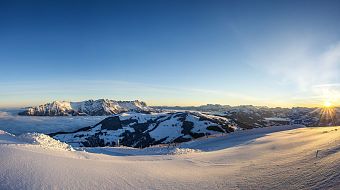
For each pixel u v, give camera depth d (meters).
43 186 13.07
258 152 31.48
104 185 14.54
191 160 27.45
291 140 39.28
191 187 15.28
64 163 17.56
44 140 28.17
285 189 13.42
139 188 14.72
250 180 16.08
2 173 13.95
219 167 22.94
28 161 16.41
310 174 14.75
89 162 19.56
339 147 20.22
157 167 21.53
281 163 20.19
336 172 13.54
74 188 13.49
